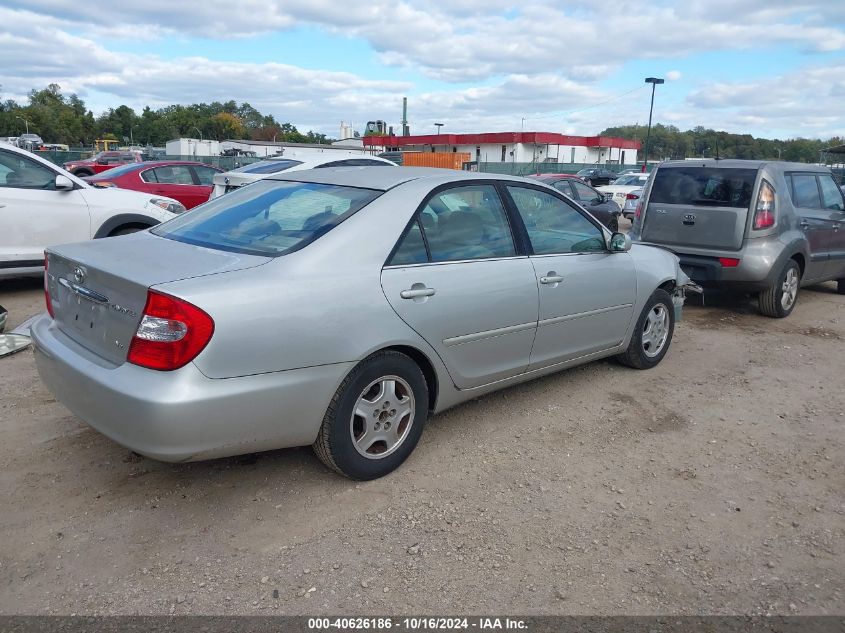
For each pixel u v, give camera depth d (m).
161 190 12.70
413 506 3.43
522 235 4.36
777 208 7.23
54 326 3.63
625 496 3.61
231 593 2.75
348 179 4.00
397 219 3.66
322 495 3.50
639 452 4.14
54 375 3.35
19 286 8.22
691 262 7.47
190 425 2.88
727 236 7.25
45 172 7.68
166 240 3.75
